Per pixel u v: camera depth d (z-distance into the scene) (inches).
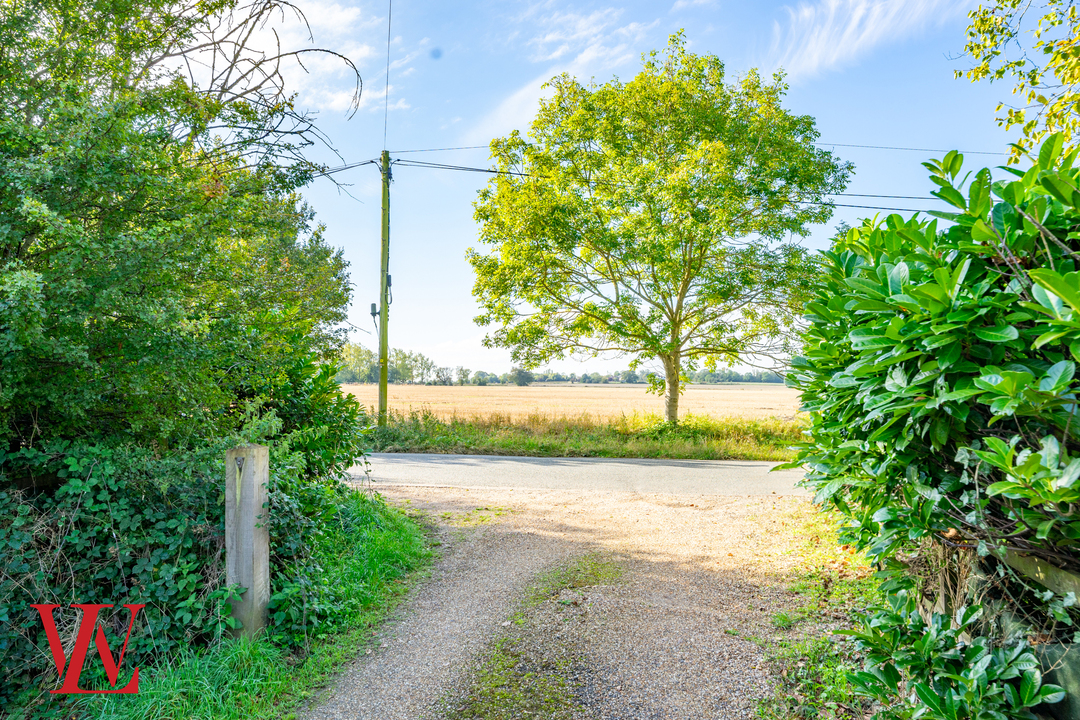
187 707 117.9
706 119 628.4
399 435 588.4
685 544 233.3
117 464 139.3
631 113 636.1
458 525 265.1
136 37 160.7
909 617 97.0
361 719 119.0
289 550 161.9
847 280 88.6
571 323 671.1
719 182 562.3
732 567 204.4
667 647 146.4
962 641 92.1
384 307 620.7
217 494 153.4
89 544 131.7
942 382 74.5
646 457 543.5
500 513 287.7
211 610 139.2
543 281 650.8
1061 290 59.5
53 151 122.8
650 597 178.5
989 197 79.4
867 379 89.6
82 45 145.9
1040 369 69.6
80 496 132.4
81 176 124.9
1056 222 72.9
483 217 668.1
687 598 177.3
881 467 91.3
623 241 600.7
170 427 146.3
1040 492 62.3
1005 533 76.7
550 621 162.6
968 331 73.9
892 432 87.2
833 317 110.0
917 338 78.6
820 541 229.0
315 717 119.6
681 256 618.2
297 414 227.0
